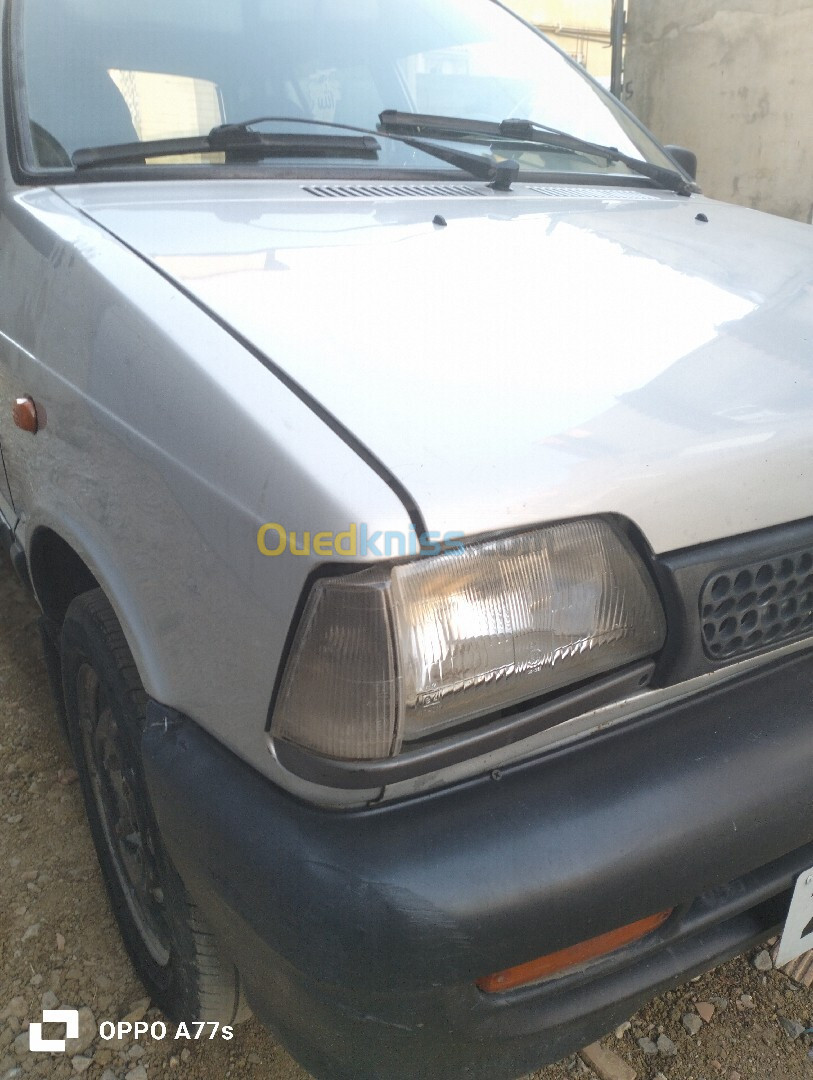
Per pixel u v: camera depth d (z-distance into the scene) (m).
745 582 1.21
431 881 1.02
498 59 2.62
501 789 1.10
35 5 2.11
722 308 1.57
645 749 1.18
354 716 1.02
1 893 2.06
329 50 2.28
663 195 2.50
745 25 6.71
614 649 1.16
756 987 1.86
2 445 2.00
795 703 1.27
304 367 1.19
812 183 6.59
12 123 1.95
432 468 1.04
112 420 1.35
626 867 1.10
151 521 1.27
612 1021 1.29
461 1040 1.14
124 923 1.84
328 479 1.02
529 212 2.01
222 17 2.21
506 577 1.07
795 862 1.36
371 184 2.07
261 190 1.92
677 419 1.23
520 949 1.07
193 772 1.19
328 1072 1.20
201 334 1.27
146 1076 1.68
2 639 3.02
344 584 1.00
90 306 1.46
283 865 1.05
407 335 1.31
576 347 1.35
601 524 1.12
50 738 2.57
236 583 1.11
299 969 1.05
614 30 7.61
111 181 1.89
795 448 1.25
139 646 1.33
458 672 1.05
